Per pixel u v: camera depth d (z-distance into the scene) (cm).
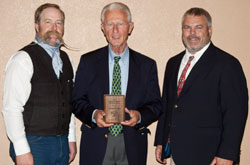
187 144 193
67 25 250
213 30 255
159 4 253
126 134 199
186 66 204
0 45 247
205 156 188
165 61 256
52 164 190
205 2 254
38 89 182
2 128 253
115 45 199
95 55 214
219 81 188
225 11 254
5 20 246
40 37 191
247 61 257
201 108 190
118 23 197
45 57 188
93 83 206
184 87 196
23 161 174
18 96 174
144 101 210
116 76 205
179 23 254
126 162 205
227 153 180
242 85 185
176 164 196
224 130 184
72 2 249
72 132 220
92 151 202
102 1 250
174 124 199
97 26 251
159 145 223
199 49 200
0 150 253
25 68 177
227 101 183
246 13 254
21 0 246
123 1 252
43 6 194
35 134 182
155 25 254
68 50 252
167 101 216
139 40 254
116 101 187
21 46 249
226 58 190
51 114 186
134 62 210
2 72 249
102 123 189
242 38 256
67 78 201
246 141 262
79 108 202
